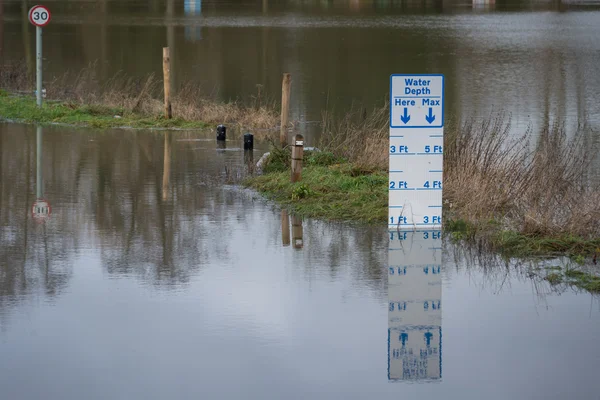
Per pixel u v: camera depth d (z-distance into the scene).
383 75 74.50
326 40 109.75
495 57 91.44
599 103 58.25
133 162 33.38
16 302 16.75
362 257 20.36
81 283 18.05
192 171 31.78
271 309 16.38
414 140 23.00
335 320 15.77
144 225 23.56
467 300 17.06
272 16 155.38
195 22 138.88
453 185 26.47
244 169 32.16
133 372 13.28
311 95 61.69
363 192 26.80
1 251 20.69
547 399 12.43
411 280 18.44
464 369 13.52
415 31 125.75
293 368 13.48
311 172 29.69
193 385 12.80
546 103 58.28
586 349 14.41
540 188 24.98
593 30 130.75
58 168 31.70
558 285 18.12
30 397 12.40
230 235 22.52
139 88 54.62
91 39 106.31
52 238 22.00
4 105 46.69
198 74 73.19
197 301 16.86
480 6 191.00
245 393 12.53
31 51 90.19
